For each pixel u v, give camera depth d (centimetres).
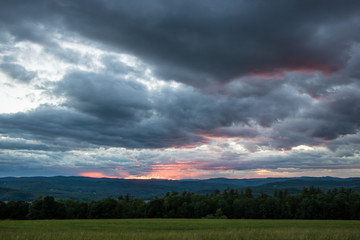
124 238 2305
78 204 10194
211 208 11156
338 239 2122
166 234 2608
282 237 2212
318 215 10000
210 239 2184
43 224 5834
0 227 4772
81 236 2438
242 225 5634
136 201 11825
